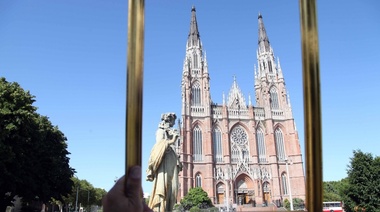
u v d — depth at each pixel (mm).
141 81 1661
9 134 36312
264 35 120688
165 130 9766
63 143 57375
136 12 1713
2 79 40125
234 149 102312
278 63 114750
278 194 96625
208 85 105375
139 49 1688
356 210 49031
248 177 98562
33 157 41219
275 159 101000
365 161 48812
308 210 1582
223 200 94188
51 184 50125
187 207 80375
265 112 107750
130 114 1601
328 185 115812
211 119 102562
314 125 1592
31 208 59375
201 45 112812
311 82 1627
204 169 95875
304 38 1682
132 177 1552
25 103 38844
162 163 9273
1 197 40438
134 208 1571
